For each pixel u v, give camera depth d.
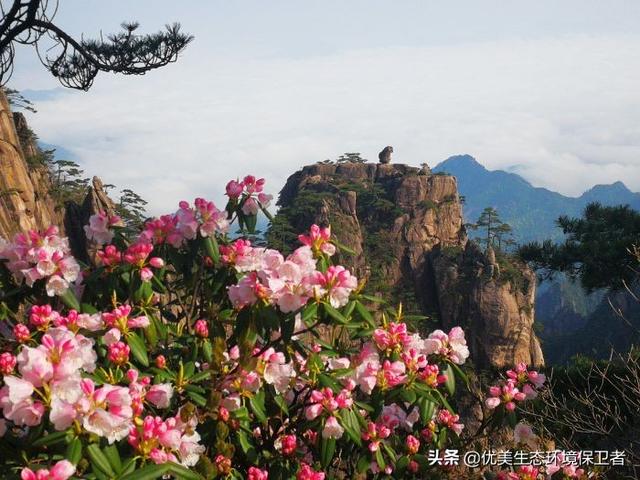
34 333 3.66
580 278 18.97
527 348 78.62
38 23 15.83
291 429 4.35
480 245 84.88
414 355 4.24
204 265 4.99
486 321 79.25
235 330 4.07
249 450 4.04
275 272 3.86
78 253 57.41
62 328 3.30
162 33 19.50
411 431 4.89
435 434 4.86
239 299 3.99
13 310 4.49
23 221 42.16
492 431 5.30
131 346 3.93
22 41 16.09
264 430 4.39
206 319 4.75
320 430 4.02
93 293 4.64
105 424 2.88
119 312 3.97
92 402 2.90
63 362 2.93
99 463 2.88
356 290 4.14
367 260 82.75
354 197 89.19
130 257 4.52
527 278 81.06
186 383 3.94
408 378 4.20
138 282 4.48
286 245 76.94
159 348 4.52
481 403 5.35
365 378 4.12
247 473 4.14
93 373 3.51
